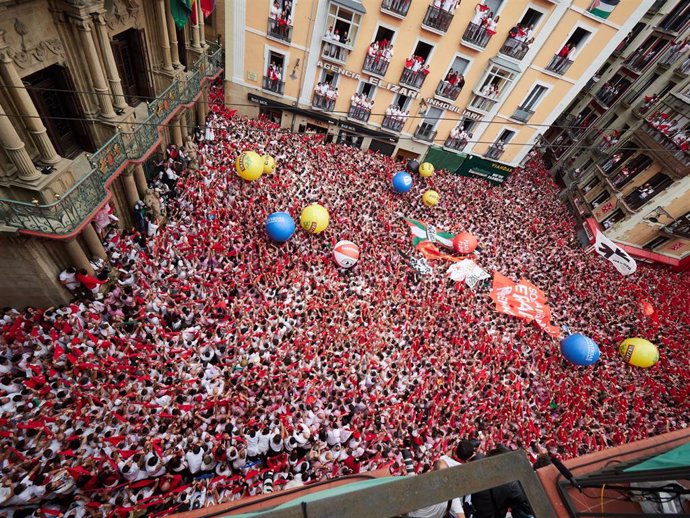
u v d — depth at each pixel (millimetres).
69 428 8438
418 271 18141
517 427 12984
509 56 21734
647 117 25047
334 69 22219
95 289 11531
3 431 7945
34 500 7422
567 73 22516
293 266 15086
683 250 25188
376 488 2121
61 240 10016
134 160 12609
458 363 14305
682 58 24266
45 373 9195
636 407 15977
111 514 7707
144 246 13758
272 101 23625
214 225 14766
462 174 27859
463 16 20281
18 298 10734
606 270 23938
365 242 18047
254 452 9383
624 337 19500
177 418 9312
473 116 24469
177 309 11836
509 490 3561
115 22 11938
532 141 25891
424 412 12203
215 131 20578
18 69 8781
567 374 16516
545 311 18703
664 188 23438
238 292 13211
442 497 2254
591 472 3439
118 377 9750
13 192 9367
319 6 19594
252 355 11477
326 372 11789
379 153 26594
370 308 14922
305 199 18500
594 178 28188
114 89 11984
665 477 2703
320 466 9664
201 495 8484
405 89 23109
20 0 8234
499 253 21906
